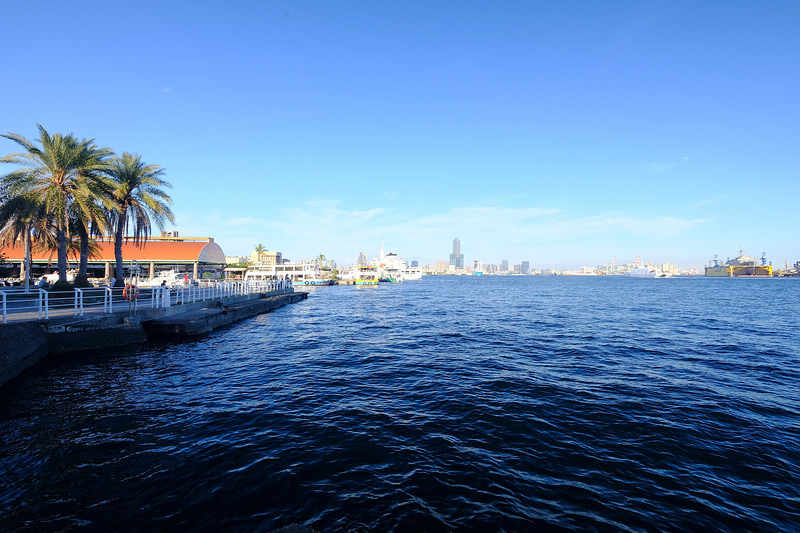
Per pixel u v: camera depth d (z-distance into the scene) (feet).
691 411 32.78
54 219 76.79
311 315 114.52
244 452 24.81
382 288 334.24
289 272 359.66
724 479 22.13
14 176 71.51
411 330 82.38
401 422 30.19
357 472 22.43
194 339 67.00
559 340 68.54
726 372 45.83
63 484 20.88
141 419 30.37
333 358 53.88
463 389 39.04
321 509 18.84
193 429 28.53
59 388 38.22
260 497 19.79
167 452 24.73
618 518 18.54
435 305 152.87
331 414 31.89
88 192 70.08
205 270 221.25
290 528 16.34
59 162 73.00
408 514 18.53
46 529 17.22
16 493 19.97
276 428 28.84
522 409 33.12
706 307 136.87
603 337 71.51
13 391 37.11
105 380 41.29
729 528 17.98
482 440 26.99
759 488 21.27
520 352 57.88
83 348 53.88
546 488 21.06
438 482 21.45
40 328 49.06
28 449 24.95
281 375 44.47
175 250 184.55
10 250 146.61
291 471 22.40
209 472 22.24
